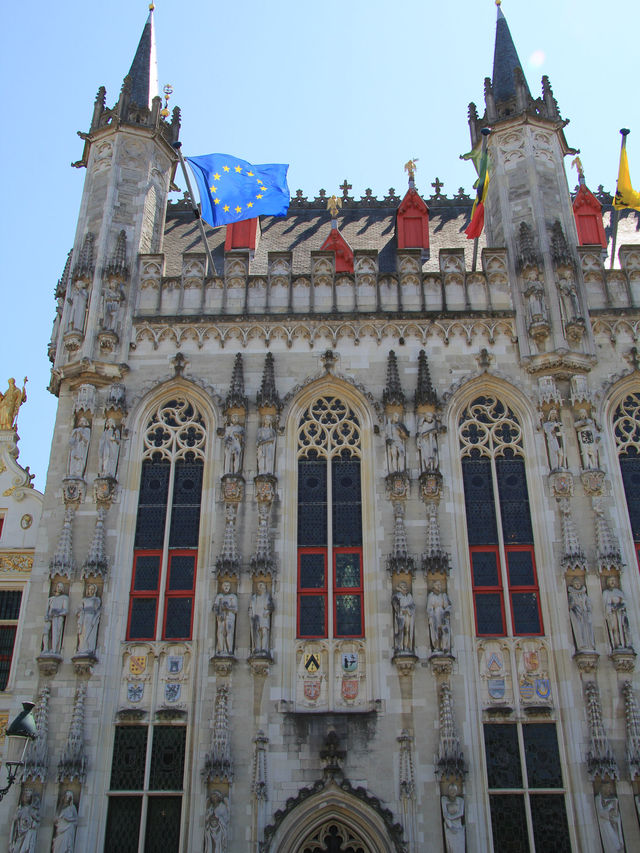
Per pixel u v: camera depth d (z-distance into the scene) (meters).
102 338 31.89
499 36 40.75
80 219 35.22
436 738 25.45
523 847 24.45
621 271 33.38
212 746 25.17
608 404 30.89
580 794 24.75
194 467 30.59
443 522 28.89
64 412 31.25
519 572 28.50
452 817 24.12
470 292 33.34
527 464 30.19
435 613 26.94
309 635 27.69
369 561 28.53
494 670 26.86
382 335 32.38
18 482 32.00
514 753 25.70
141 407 31.28
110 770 25.61
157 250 35.94
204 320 32.66
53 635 26.80
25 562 30.47
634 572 27.98
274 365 31.89
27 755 24.94
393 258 39.09
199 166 36.81
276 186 37.19
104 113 37.44
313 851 24.69
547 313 31.97
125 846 24.72
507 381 31.33
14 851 23.80
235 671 26.56
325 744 25.50
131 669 27.09
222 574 27.62
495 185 36.00
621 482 29.56
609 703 25.77
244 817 24.59
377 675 26.44
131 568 28.72
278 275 33.84
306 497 30.02
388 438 29.98
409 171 40.56
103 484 29.30
